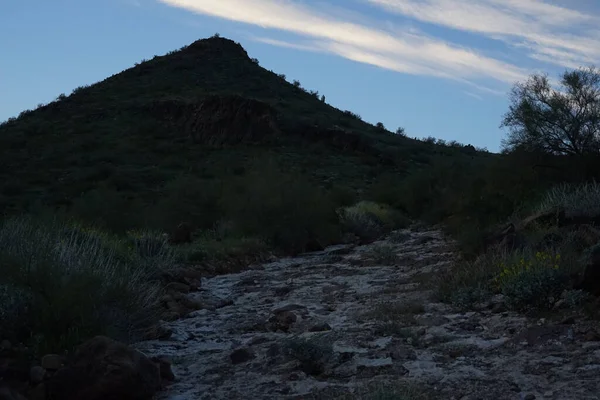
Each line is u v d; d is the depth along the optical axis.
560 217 14.75
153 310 10.30
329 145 69.88
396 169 62.78
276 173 25.19
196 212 25.91
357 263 17.61
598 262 9.45
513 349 7.69
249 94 96.12
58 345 7.21
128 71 109.19
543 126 21.28
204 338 9.72
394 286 13.28
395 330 8.90
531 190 20.30
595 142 20.38
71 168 61.94
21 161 65.50
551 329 8.18
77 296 7.63
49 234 10.77
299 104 94.69
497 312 9.80
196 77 103.75
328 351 7.67
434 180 34.22
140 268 13.34
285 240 22.08
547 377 6.59
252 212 22.92
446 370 7.06
